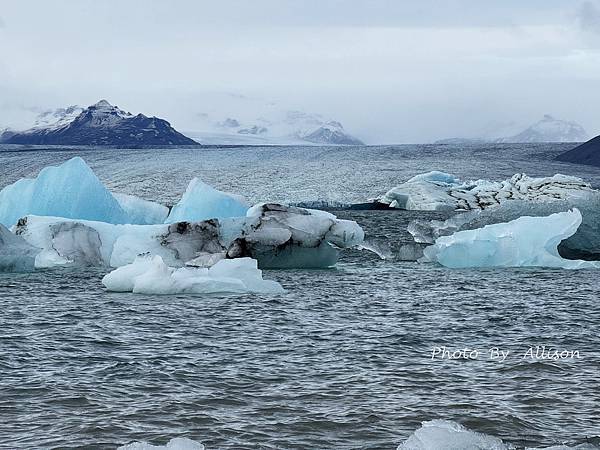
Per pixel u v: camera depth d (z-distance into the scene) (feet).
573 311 73.67
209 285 83.20
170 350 54.95
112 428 37.17
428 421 37.06
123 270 85.66
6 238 101.19
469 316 70.69
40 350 54.60
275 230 103.50
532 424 38.24
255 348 55.67
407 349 55.52
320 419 38.68
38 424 37.73
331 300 79.61
